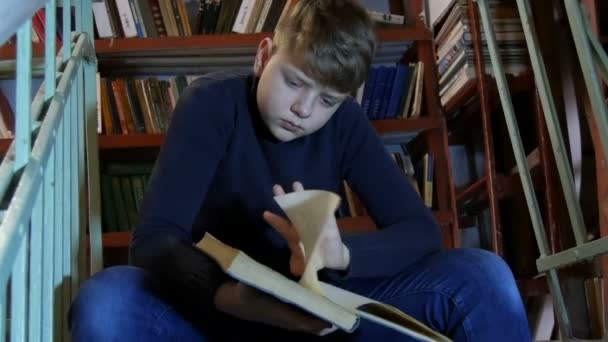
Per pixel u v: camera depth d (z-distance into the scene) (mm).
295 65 944
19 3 612
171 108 2318
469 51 2156
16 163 827
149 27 2299
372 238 1003
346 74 943
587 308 1760
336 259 885
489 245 2473
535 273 2145
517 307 915
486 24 1891
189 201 971
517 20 2127
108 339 824
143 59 2369
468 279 925
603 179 1626
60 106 1053
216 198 1072
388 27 2408
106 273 899
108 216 2293
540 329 2096
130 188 2320
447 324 937
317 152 1125
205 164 1015
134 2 2301
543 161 1920
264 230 1071
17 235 713
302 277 750
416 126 2338
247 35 2283
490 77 2133
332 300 750
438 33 2424
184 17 2320
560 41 1887
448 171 2324
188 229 958
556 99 1873
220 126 1052
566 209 1880
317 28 927
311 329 803
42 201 904
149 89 2322
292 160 1101
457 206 2479
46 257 985
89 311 836
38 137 913
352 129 1155
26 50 836
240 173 1076
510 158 2314
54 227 1066
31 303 875
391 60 2604
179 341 919
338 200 757
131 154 2445
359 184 1146
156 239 903
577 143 1839
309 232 775
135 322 857
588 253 1457
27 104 840
